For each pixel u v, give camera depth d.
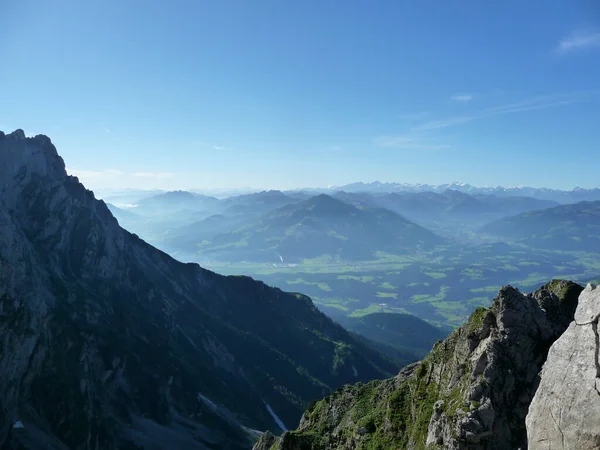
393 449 43.59
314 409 75.19
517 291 37.22
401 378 61.53
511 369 33.62
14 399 101.56
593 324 21.80
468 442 31.75
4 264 112.75
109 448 116.00
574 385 21.44
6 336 103.62
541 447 22.20
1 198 141.12
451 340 44.38
